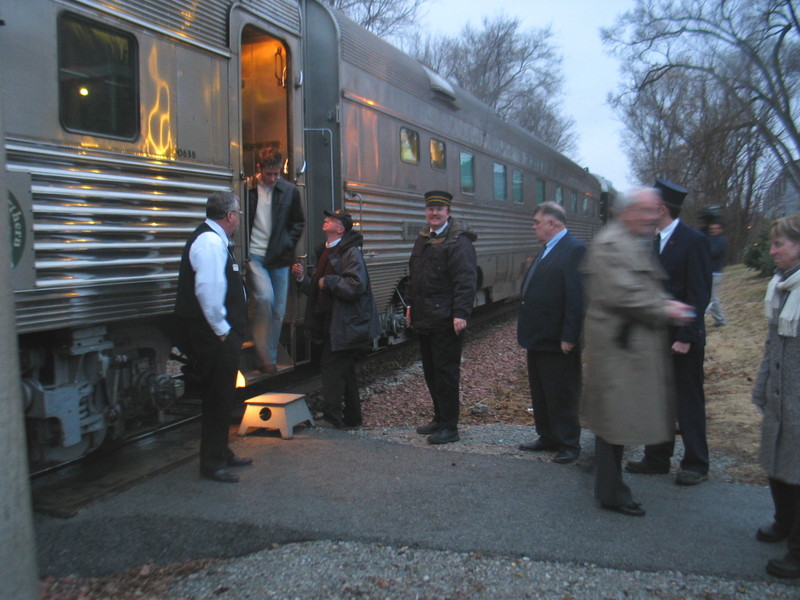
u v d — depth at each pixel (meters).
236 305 3.89
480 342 10.14
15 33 3.36
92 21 3.81
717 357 8.33
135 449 4.59
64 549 3.09
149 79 4.21
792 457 2.90
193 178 4.59
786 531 3.10
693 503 3.61
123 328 4.26
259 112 6.05
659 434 3.23
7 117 3.31
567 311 4.18
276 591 2.79
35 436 3.66
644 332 3.23
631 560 2.97
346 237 5.05
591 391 3.35
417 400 6.38
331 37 6.36
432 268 4.74
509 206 12.01
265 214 5.36
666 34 18.83
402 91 7.81
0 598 2.11
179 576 2.91
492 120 11.17
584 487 3.83
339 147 6.36
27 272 3.34
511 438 4.95
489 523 3.33
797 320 2.92
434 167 8.76
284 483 3.84
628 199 3.20
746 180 28.14
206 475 3.89
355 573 2.91
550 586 2.81
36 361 3.68
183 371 4.71
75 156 3.67
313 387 6.67
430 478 3.94
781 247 3.00
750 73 18.55
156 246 4.21
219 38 4.85
